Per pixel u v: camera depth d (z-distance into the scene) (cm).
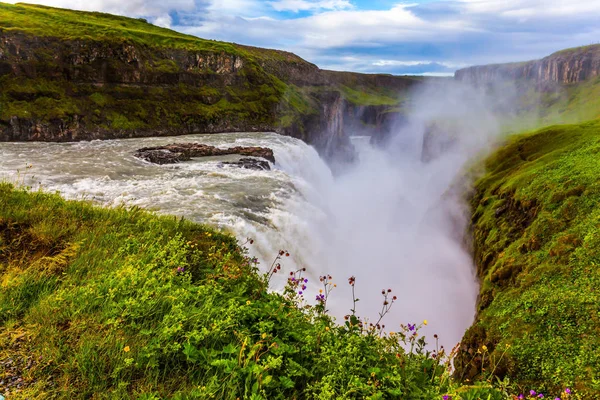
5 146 4659
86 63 6581
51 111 5684
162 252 729
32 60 5928
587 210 2142
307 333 545
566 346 1299
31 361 423
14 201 893
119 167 3588
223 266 737
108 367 418
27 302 539
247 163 4041
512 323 1580
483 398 492
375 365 521
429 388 490
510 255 2294
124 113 6756
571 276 1697
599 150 3012
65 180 2853
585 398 1061
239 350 454
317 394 410
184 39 9256
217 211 2203
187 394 390
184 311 523
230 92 8831
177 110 7538
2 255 670
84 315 502
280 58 14388
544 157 3609
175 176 3306
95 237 782
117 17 11388
